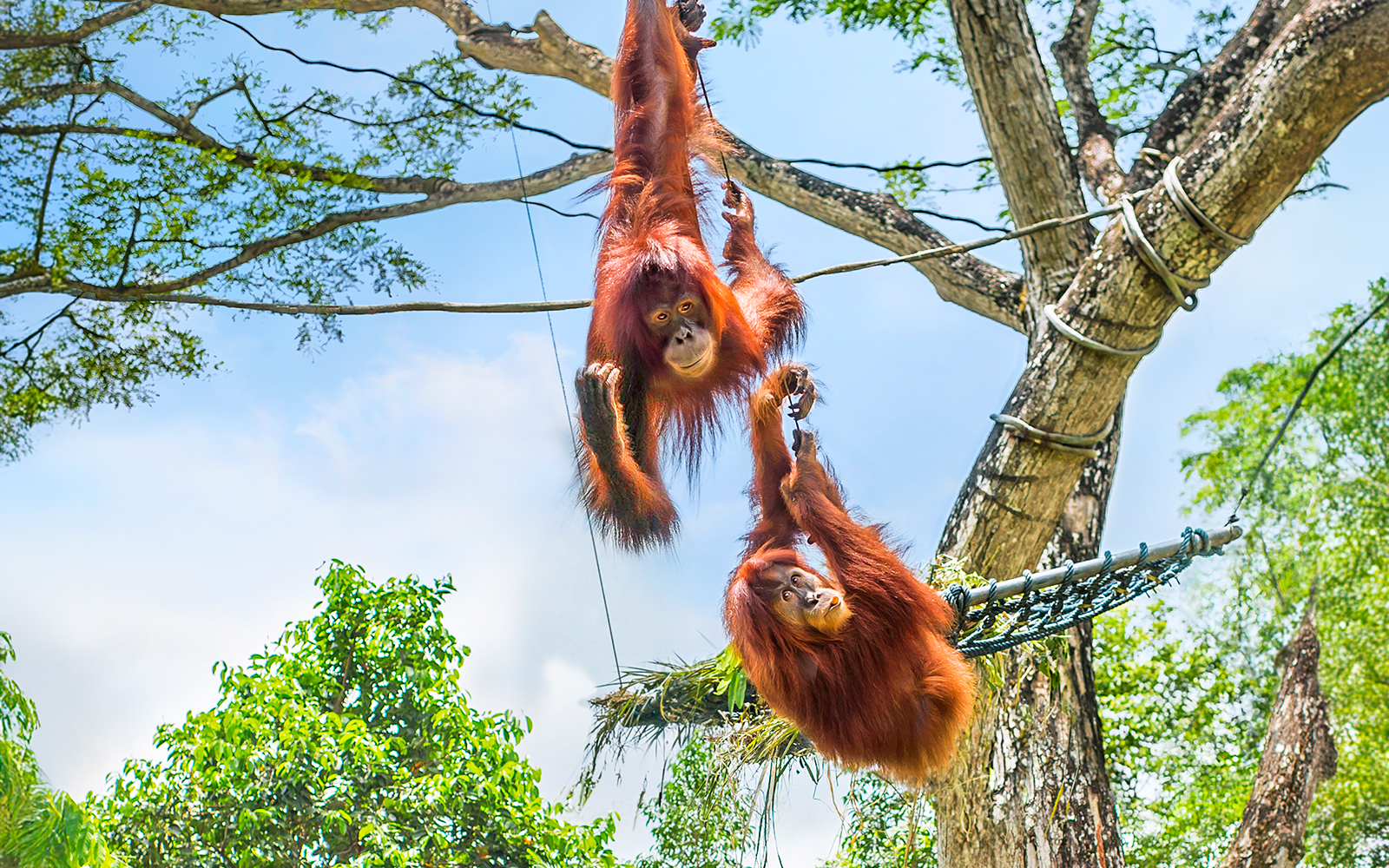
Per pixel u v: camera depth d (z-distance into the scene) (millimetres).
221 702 11609
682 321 3734
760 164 9977
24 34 10711
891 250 9727
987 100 7734
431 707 12227
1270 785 8828
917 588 4059
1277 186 6043
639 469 3910
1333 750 8953
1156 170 7945
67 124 10867
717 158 4625
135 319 11078
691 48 4730
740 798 5523
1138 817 14266
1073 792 6789
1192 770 14266
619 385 3898
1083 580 4414
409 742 12117
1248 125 5945
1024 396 6758
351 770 11250
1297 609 13289
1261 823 8688
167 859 10461
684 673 5941
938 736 4020
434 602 12789
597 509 4125
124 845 10336
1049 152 7781
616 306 3812
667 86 4449
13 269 10797
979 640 4652
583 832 11984
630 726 6145
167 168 10906
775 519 4293
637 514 3840
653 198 4109
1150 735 14195
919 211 11000
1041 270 8211
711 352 3736
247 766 10906
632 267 3781
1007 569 6977
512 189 11312
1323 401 13977
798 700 4031
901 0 10672
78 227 10766
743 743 5516
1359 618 13117
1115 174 8508
